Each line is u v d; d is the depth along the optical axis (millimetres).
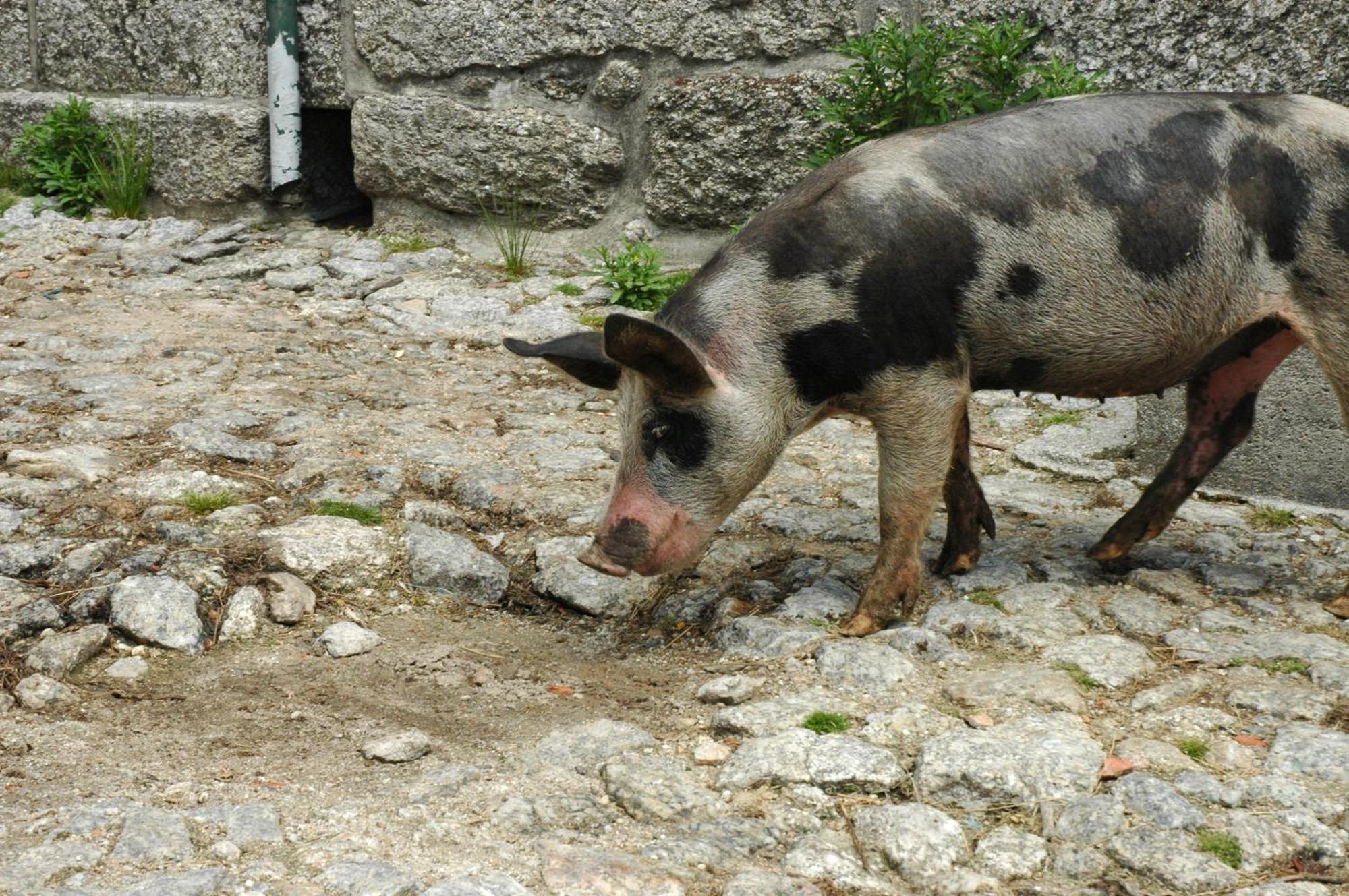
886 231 3227
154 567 3461
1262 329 3365
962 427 3436
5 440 3904
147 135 5770
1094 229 3262
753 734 3076
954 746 3004
